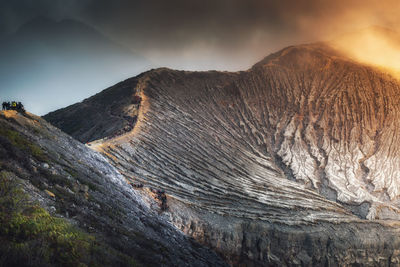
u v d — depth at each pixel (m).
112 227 25.61
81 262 16.97
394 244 79.19
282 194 87.44
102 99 118.94
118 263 19.33
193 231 55.06
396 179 111.12
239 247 62.00
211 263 39.03
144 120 94.94
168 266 25.91
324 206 87.69
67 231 18.64
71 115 114.50
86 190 29.47
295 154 115.88
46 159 29.02
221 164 92.94
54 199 23.05
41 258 15.23
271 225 67.81
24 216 17.73
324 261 70.69
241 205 72.62
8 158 24.56
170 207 53.31
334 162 114.00
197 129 106.50
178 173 77.25
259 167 103.19
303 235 70.25
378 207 94.25
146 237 29.91
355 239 75.69
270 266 64.31
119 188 40.88
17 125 34.75
